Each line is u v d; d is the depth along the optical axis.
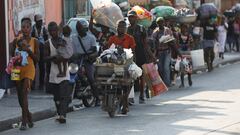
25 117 19.67
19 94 19.59
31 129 19.91
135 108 23.86
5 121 20.56
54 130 19.52
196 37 38.66
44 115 22.61
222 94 27.52
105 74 21.67
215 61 45.38
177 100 25.89
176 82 33.28
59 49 19.95
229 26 54.09
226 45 55.34
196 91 29.08
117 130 19.03
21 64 18.92
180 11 37.34
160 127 19.28
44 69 29.19
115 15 29.19
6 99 26.12
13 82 19.47
